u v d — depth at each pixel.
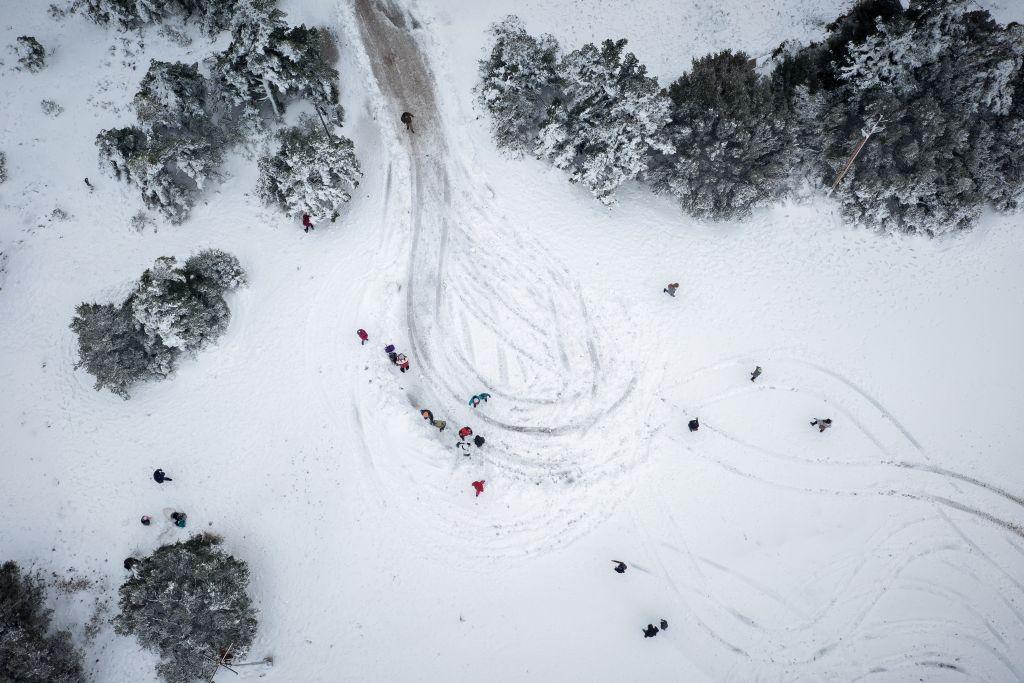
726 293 25.75
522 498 22.84
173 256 26.38
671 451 23.45
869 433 23.62
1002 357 24.50
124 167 26.33
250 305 25.73
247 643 20.48
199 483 23.06
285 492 22.98
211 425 23.89
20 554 22.30
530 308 25.73
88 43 29.67
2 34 29.73
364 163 28.09
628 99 24.17
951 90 25.47
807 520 22.41
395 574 22.08
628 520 22.59
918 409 23.88
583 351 25.02
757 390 24.28
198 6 30.25
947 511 22.52
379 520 22.70
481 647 21.25
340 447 23.61
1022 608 21.39
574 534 22.45
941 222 25.64
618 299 25.69
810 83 26.75
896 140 25.30
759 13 30.19
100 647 21.30
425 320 25.70
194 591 19.52
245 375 24.62
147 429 23.80
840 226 26.62
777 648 21.05
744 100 24.98
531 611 21.56
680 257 26.34
